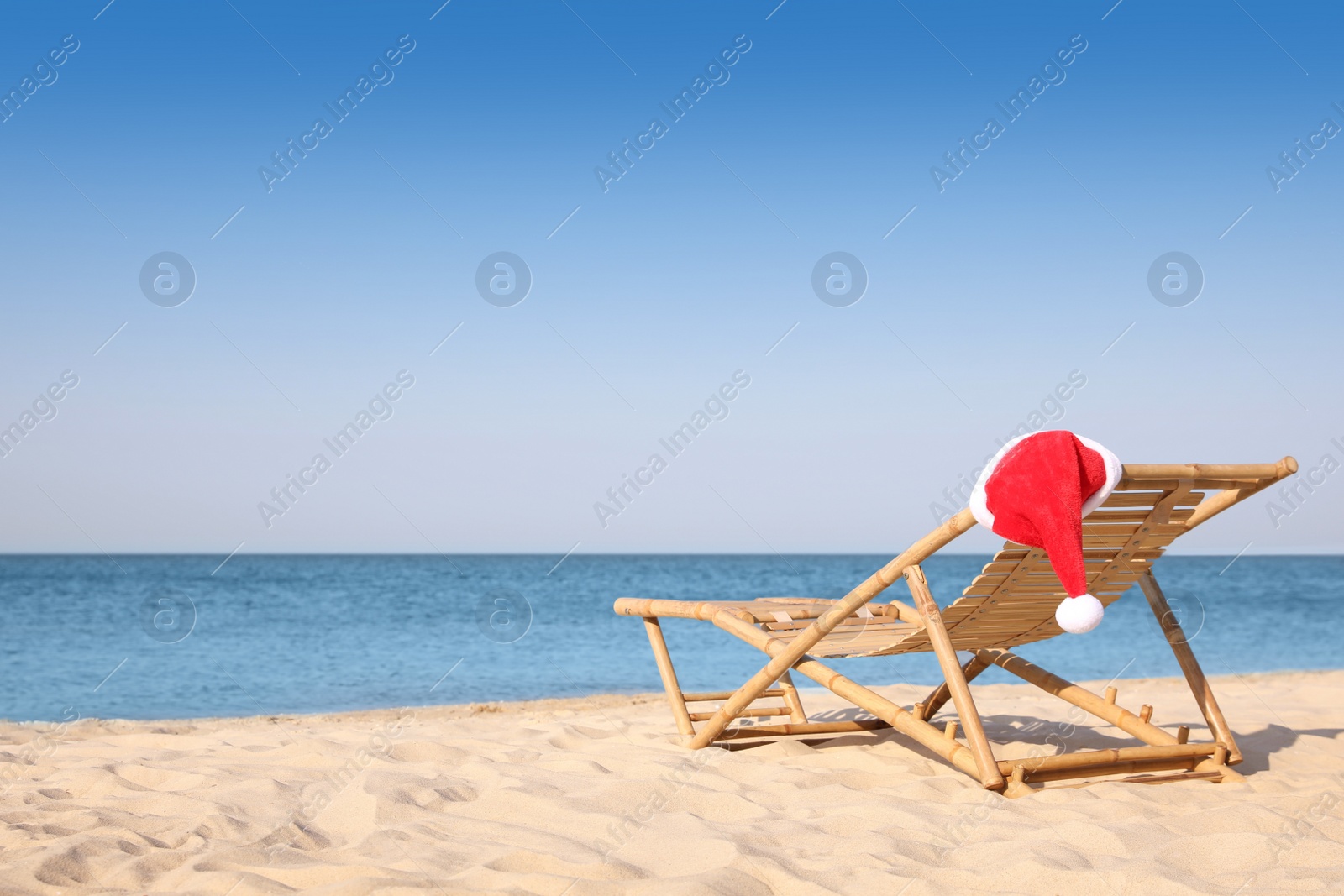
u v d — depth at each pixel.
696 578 42.44
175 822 3.00
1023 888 2.35
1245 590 32.66
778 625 4.63
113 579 35.75
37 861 2.50
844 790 3.42
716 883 2.30
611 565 63.69
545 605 26.17
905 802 3.23
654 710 6.82
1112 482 3.10
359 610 23.17
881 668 10.71
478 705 7.33
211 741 4.86
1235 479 3.31
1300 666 12.29
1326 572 46.66
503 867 2.53
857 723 4.86
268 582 34.31
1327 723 5.34
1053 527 3.01
